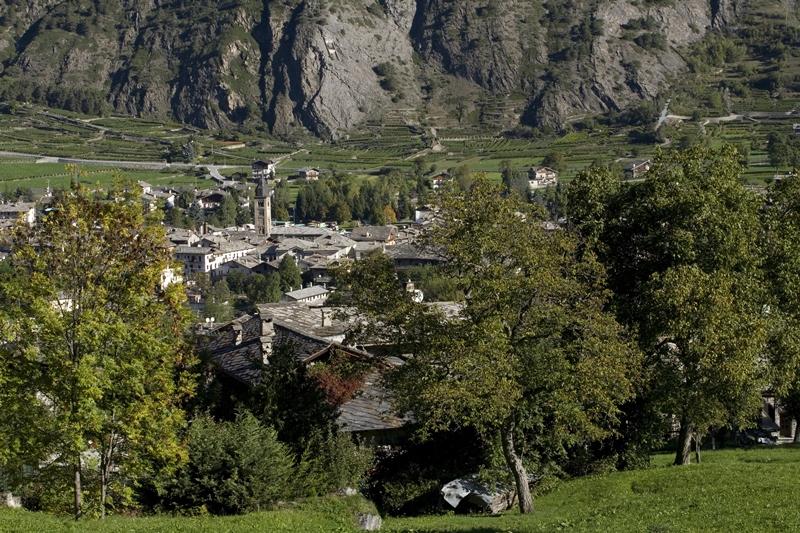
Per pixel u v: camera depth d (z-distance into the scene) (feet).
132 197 108.37
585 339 118.52
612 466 149.89
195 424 121.08
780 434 217.15
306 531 101.76
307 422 132.46
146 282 104.47
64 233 103.19
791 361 141.59
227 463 117.80
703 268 139.03
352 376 133.18
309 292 479.41
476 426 119.55
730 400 146.82
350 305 123.03
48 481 110.42
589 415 135.13
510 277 112.88
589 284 126.93
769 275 146.61
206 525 100.73
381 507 138.51
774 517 95.40
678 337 135.44
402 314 115.85
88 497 112.16
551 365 116.57
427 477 142.51
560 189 648.79
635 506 110.32
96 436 103.71
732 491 111.96
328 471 128.67
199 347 145.48
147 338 101.96
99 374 100.99
